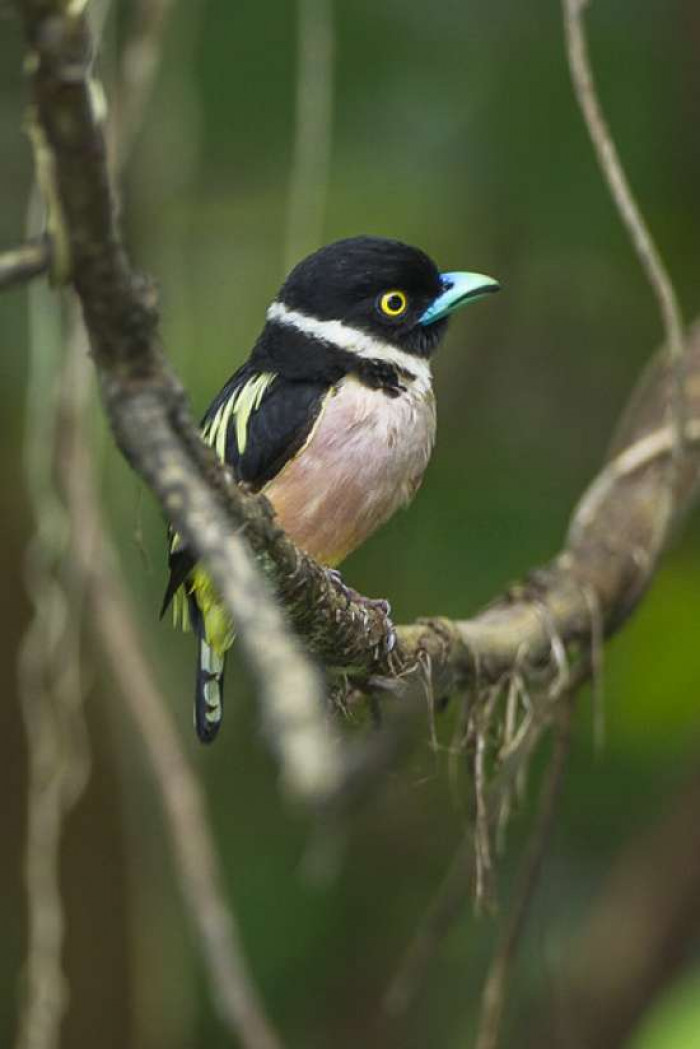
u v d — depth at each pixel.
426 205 11.33
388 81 11.11
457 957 11.40
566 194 11.27
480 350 12.23
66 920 11.13
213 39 10.80
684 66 11.12
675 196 11.30
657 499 7.72
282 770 2.74
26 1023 8.22
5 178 10.84
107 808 11.05
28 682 7.80
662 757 11.28
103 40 8.35
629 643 11.26
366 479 7.48
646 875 10.58
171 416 3.33
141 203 10.53
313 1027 11.47
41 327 7.96
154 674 9.18
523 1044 10.68
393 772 7.34
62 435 7.83
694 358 8.30
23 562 11.12
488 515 11.44
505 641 6.77
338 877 11.55
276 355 7.66
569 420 12.04
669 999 6.77
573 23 6.68
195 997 11.38
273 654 2.87
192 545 3.15
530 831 11.27
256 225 11.37
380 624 6.04
